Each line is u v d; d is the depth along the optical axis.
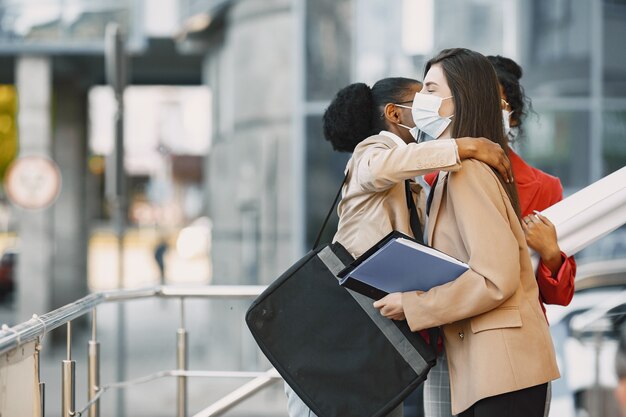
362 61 11.41
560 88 11.25
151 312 22.58
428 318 2.77
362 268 2.79
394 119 3.18
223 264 13.34
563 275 3.17
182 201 66.12
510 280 2.70
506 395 2.76
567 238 3.34
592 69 11.24
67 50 14.96
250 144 12.39
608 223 3.37
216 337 13.51
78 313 3.89
